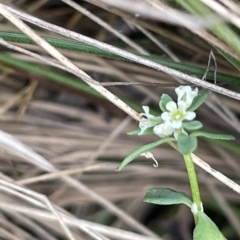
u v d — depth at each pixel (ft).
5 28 0.51
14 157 0.53
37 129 0.56
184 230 0.52
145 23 0.47
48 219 0.47
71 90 0.52
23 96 0.57
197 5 0.34
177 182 0.53
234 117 0.47
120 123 0.56
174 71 0.38
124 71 0.53
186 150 0.32
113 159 0.54
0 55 0.49
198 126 0.33
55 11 0.57
